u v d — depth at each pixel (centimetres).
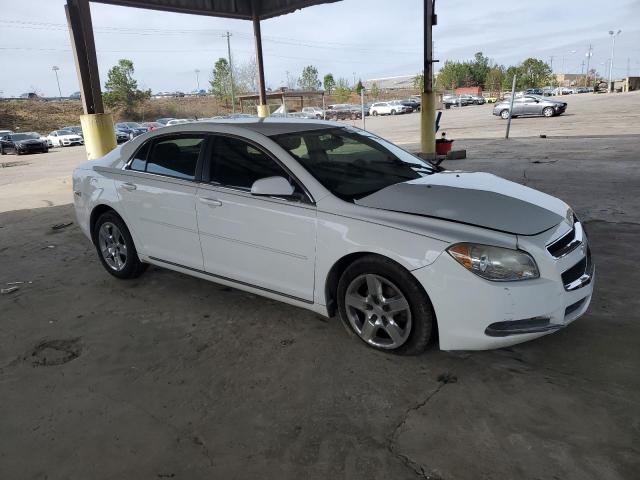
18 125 5859
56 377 326
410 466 235
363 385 299
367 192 350
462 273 284
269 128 398
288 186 335
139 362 339
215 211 383
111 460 249
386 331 324
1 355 358
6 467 246
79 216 508
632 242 525
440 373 307
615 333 342
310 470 236
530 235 295
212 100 8431
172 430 269
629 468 226
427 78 1238
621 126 1895
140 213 440
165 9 1209
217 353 346
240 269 382
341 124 452
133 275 480
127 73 6612
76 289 477
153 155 440
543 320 291
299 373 315
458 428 258
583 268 318
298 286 353
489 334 287
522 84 9038
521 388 288
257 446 253
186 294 449
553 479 222
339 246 322
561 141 1509
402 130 2678
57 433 270
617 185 804
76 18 966
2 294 473
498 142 1605
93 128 992
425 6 1187
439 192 341
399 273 303
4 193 1178
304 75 7881
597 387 285
